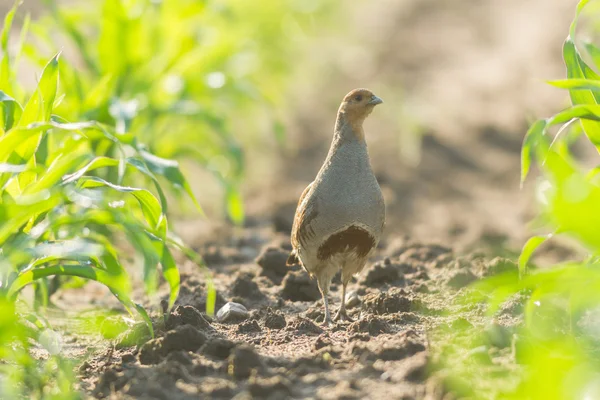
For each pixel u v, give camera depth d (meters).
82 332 9.23
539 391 5.56
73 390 6.91
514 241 13.80
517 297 8.99
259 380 6.64
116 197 11.29
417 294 10.09
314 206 9.22
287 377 6.87
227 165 16.23
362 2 34.56
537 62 25.31
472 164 18.94
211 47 14.54
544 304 8.80
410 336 7.76
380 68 27.30
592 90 7.23
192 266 12.74
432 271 11.56
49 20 13.34
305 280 10.71
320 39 27.03
